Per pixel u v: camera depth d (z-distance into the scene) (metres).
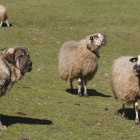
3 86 8.18
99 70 23.20
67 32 37.84
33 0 54.38
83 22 42.06
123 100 10.82
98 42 14.44
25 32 35.41
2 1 51.22
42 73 20.02
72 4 52.84
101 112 12.24
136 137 9.27
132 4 55.00
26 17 41.19
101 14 46.19
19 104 11.96
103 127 10.12
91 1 55.66
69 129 9.47
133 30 40.41
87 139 8.65
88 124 10.27
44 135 8.61
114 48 33.44
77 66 14.73
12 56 8.12
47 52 28.77
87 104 13.53
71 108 12.41
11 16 40.78
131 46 34.66
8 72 8.16
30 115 10.63
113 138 8.98
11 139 7.90
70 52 15.15
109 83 19.16
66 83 18.14
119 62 11.60
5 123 9.20
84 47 14.61
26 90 14.76
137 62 9.91
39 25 39.41
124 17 45.38
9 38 32.19
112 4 54.44
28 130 8.87
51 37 35.25
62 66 15.41
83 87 16.58
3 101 12.00
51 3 52.62
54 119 10.48
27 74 18.91
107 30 39.53
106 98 15.27
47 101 13.24
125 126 10.45
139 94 10.41
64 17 43.06
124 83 10.58
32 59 24.92
